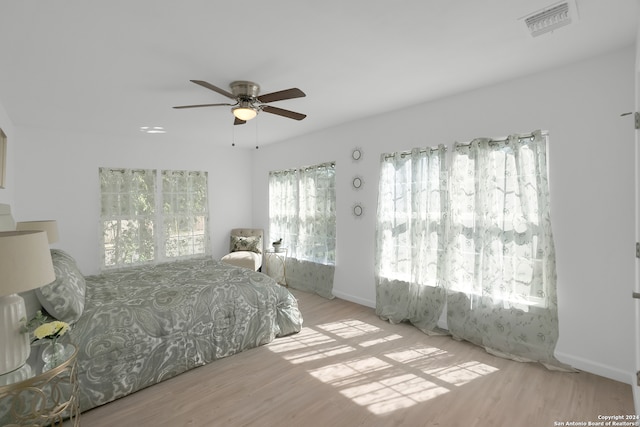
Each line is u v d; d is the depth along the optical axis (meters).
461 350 2.91
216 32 1.96
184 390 2.32
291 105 3.49
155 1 1.64
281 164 5.45
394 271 3.73
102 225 4.59
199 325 2.65
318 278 4.74
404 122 3.61
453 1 1.70
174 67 2.42
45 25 1.83
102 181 4.59
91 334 2.15
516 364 2.64
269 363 2.70
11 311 1.49
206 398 2.22
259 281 3.23
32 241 1.45
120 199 4.73
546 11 1.81
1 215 2.67
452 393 2.25
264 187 5.89
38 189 4.13
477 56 2.35
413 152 3.45
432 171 3.37
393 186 3.78
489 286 2.89
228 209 5.88
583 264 2.46
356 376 2.49
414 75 2.68
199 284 2.96
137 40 2.03
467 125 3.08
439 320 3.37
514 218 2.79
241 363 2.70
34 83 2.68
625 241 2.29
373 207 3.99
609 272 2.35
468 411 2.06
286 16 1.81
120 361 2.20
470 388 2.31
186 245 5.36
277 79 2.70
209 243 5.61
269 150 5.71
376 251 3.86
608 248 2.35
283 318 3.23
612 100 2.31
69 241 4.35
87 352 2.08
